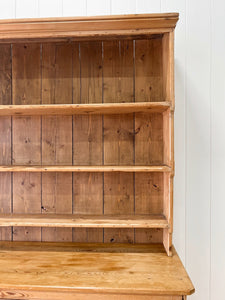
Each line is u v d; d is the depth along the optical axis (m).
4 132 1.61
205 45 1.60
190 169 1.61
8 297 1.12
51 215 1.56
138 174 1.58
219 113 1.60
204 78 1.60
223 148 1.61
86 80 1.58
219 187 1.61
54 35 1.35
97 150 1.59
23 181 1.62
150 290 1.06
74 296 1.11
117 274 1.18
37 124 1.60
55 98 1.59
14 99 1.60
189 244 1.62
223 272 1.61
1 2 1.63
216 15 1.59
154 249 1.47
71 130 1.59
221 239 1.61
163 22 1.28
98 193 1.59
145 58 1.57
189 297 1.62
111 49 1.57
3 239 1.62
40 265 1.27
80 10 1.61
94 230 1.60
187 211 1.62
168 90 1.35
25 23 1.32
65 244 1.55
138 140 1.58
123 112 1.53
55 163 1.60
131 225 1.34
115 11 1.60
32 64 1.60
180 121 1.61
